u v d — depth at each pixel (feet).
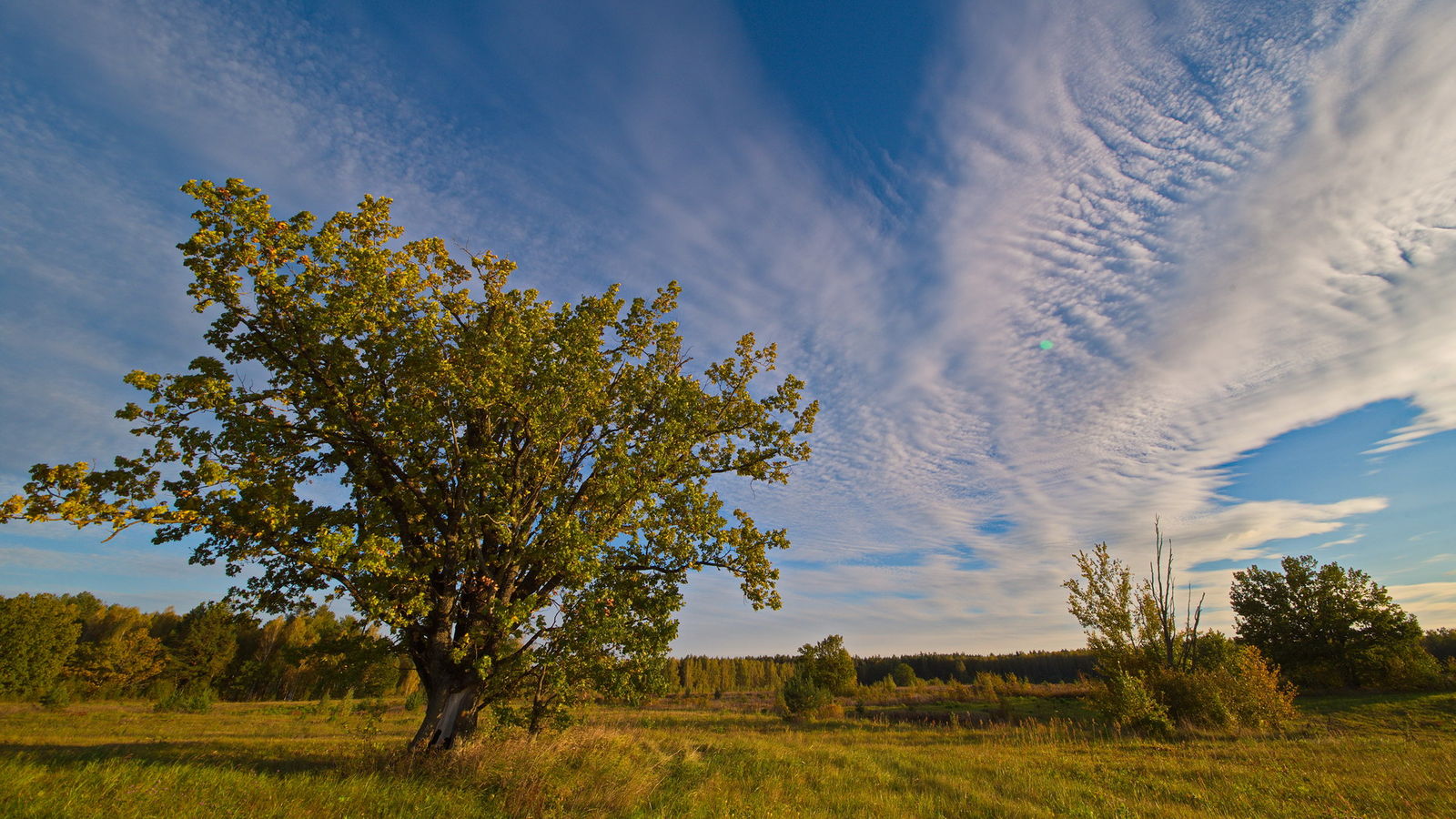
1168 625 88.58
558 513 40.75
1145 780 42.60
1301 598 141.18
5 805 21.76
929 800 36.94
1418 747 52.75
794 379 54.60
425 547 43.83
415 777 34.12
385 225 46.01
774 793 37.86
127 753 40.52
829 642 159.94
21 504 31.24
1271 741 60.49
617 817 30.99
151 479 36.32
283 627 190.29
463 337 45.68
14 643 162.09
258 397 40.09
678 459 49.73
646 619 45.24
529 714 46.70
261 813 24.82
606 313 49.67
